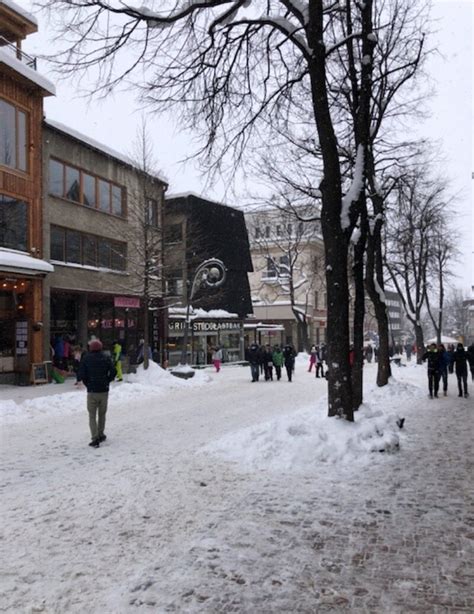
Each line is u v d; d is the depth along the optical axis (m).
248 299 38.41
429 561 4.41
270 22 9.05
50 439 9.95
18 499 6.15
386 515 5.51
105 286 24.33
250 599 3.79
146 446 9.14
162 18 8.12
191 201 31.89
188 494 6.23
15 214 19.08
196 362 32.88
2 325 19.41
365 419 9.79
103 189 24.89
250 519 5.38
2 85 18.52
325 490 6.36
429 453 8.38
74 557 4.53
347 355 9.07
